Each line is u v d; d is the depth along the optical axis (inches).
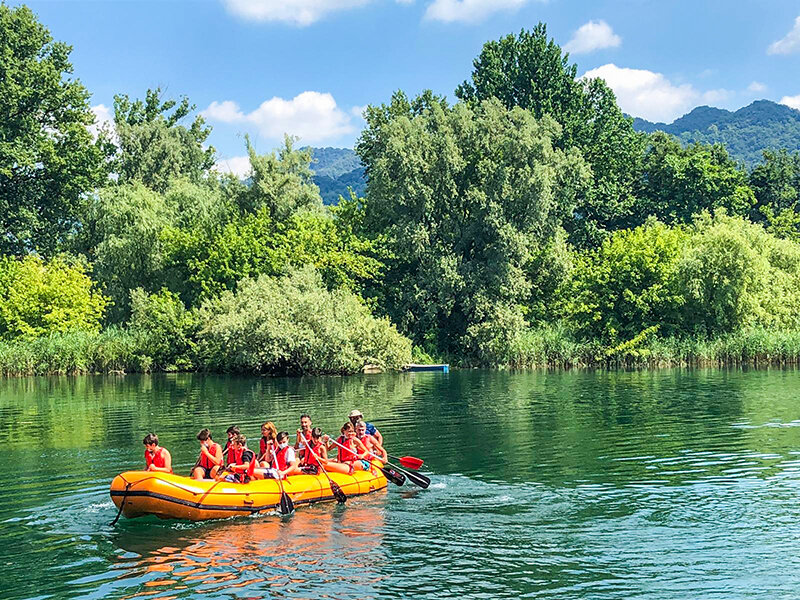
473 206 2003.0
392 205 2010.3
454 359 2000.5
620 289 1916.8
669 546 451.5
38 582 407.8
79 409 1076.5
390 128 2031.3
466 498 565.9
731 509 523.2
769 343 1747.0
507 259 1945.1
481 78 2800.2
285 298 1675.7
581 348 1857.8
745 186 3102.9
